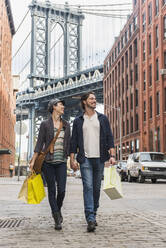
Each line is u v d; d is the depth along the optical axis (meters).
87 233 5.26
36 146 5.75
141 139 47.00
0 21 48.56
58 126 5.84
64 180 5.78
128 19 55.94
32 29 106.75
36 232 5.38
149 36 45.72
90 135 5.76
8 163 58.75
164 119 39.78
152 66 43.53
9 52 63.69
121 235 5.06
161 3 41.41
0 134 46.06
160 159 23.98
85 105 5.84
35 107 99.31
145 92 46.53
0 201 10.74
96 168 5.79
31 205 9.52
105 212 7.69
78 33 114.50
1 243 4.61
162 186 19.22
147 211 7.84
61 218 5.81
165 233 5.16
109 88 69.06
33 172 5.80
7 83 57.97
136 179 26.75
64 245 4.47
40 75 105.50
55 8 111.69
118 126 60.97
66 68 110.62
